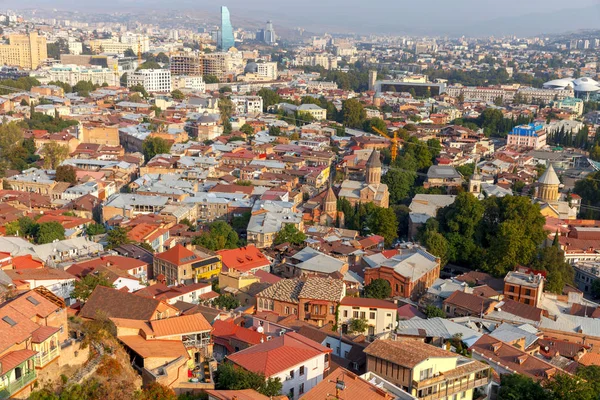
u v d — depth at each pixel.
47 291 110.44
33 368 95.12
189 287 173.50
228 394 102.06
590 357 164.12
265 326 145.62
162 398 101.88
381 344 124.62
